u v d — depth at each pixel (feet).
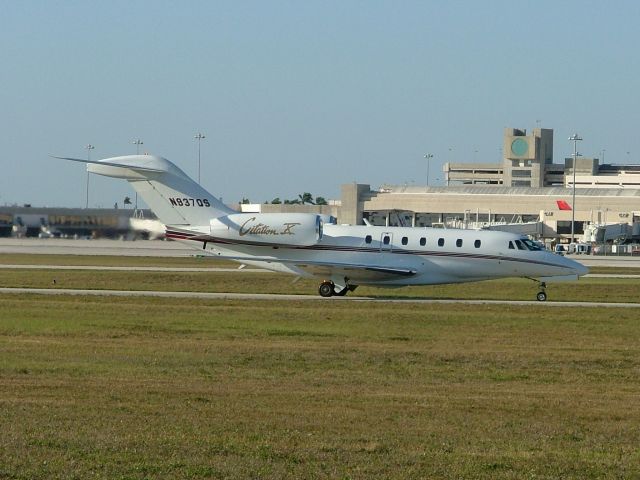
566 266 356.38
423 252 357.20
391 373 182.80
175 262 587.68
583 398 158.10
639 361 203.41
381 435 124.88
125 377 169.99
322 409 142.00
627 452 119.24
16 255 619.67
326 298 350.43
